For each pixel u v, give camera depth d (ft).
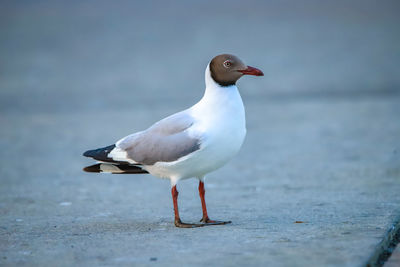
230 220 29.43
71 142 59.57
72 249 24.38
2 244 25.62
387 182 37.86
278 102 81.92
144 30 171.22
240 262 21.68
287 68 111.75
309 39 148.05
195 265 21.56
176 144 27.63
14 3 241.96
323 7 219.41
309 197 34.63
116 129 64.90
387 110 71.10
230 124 27.86
